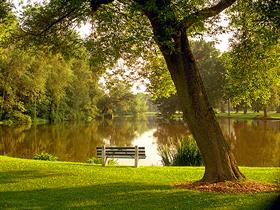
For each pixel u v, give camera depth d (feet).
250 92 54.39
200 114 44.14
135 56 48.32
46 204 35.45
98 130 183.83
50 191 40.98
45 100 229.66
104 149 61.77
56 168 55.83
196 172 54.54
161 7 38.70
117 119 323.16
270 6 41.06
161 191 40.73
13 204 35.35
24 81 192.13
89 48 43.14
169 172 54.49
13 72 186.80
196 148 71.92
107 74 57.82
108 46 43.68
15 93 198.70
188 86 44.27
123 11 47.29
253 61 51.83
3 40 55.77
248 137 132.16
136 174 52.47
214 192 39.78
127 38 41.24
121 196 38.50
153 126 214.48
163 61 58.75
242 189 40.63
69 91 256.73
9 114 206.49
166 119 278.67
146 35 40.40
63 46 52.44
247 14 50.78
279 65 51.75
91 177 49.44
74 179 47.93
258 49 49.98
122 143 126.21
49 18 50.49
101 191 40.96
